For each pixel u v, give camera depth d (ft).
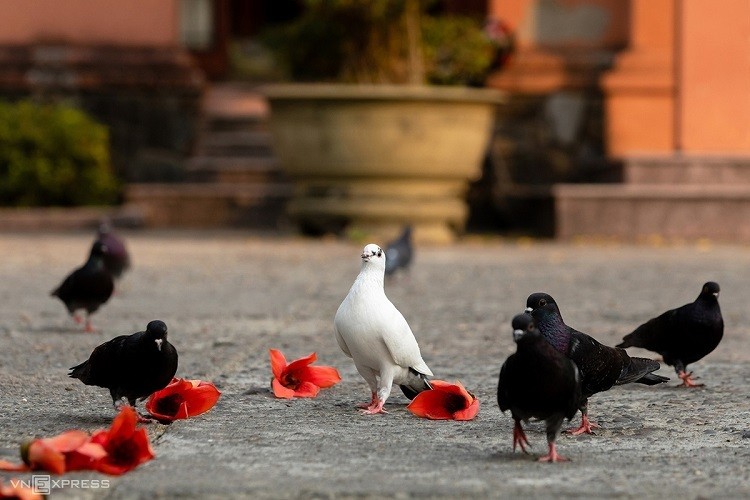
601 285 42.24
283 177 73.05
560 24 71.31
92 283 30.25
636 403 22.30
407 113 57.93
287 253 53.72
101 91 73.31
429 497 15.21
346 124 58.08
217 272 45.65
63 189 68.80
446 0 76.38
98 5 73.31
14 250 53.78
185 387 20.03
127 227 67.10
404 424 20.04
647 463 17.34
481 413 21.08
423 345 28.99
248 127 75.20
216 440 18.53
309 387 22.02
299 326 31.89
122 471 15.76
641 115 70.33
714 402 22.40
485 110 59.98
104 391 22.39
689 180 66.08
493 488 15.69
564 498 15.23
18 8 72.95
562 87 70.59
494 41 69.67
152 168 73.67
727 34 69.72
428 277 44.80
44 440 15.99
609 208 63.21
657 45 70.38
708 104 69.97
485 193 70.74
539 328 19.56
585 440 19.07
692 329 23.59
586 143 70.90
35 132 68.03
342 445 18.31
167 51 73.92
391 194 59.57
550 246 60.08
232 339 29.43
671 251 57.16
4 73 72.54
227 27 83.15
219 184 73.00
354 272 45.98
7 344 28.32
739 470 16.94
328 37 66.33
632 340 24.38
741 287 41.81
